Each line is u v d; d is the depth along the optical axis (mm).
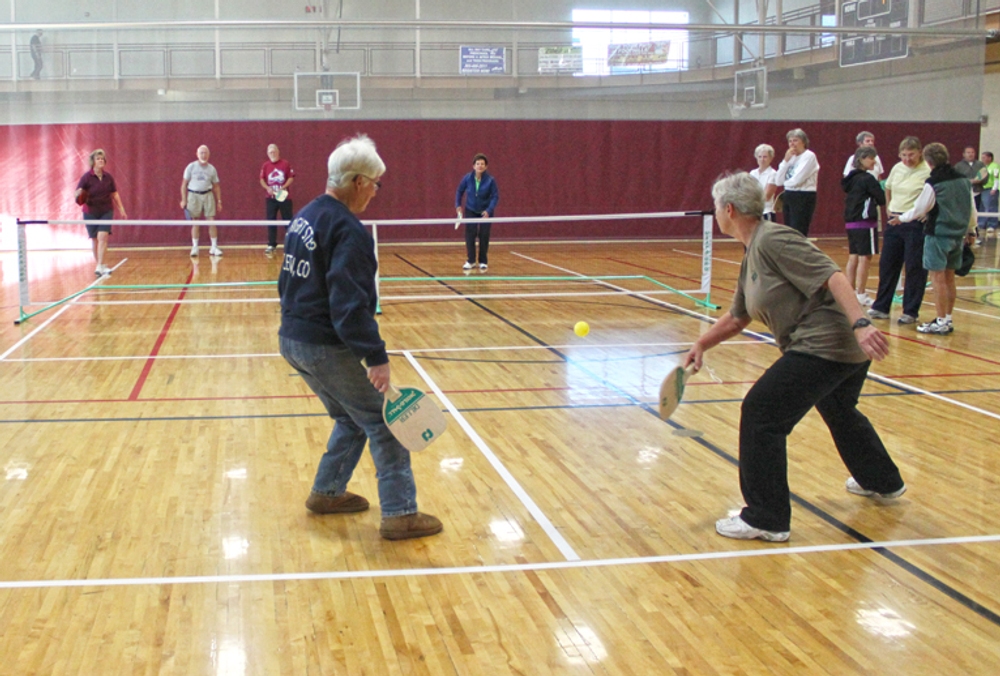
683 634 3074
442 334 8695
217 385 6625
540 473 4727
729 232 3939
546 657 2922
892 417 5781
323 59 18250
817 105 19516
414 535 3875
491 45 18688
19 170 17703
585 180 19281
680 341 8352
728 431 5488
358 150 3658
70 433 5402
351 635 3057
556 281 12766
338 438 4082
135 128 17891
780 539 3852
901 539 3891
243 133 18125
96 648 2955
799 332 3812
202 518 4102
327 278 3520
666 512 4199
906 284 8992
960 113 18891
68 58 17703
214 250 15633
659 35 19047
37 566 3580
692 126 19391
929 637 3059
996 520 4109
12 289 11867
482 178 13703
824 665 2881
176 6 18047
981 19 17672
